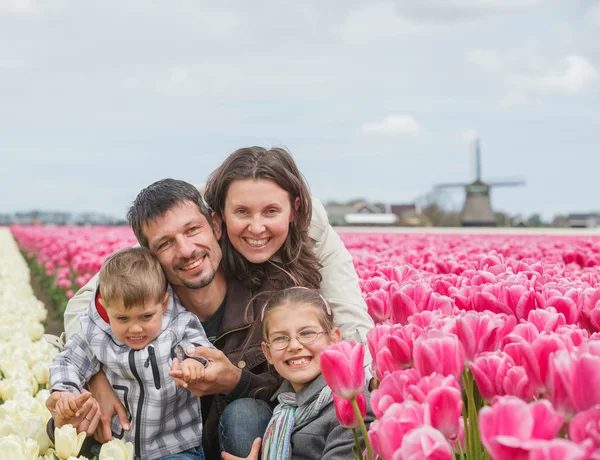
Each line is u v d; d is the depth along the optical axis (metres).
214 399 3.86
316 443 3.31
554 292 3.29
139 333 3.46
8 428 3.34
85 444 3.63
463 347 2.25
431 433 1.73
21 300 10.01
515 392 2.09
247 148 3.99
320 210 4.48
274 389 3.72
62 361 3.58
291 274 4.02
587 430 1.74
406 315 3.08
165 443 3.59
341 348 2.35
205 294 3.93
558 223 71.06
